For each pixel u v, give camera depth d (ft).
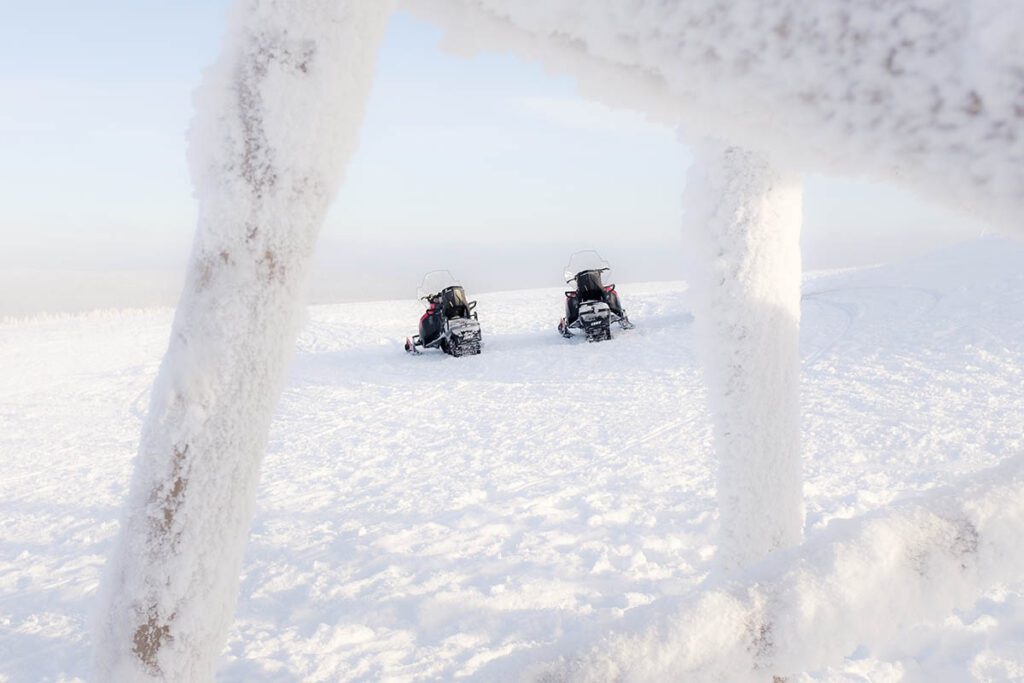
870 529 1.61
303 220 1.71
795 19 0.84
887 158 0.83
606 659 1.56
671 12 0.89
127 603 1.84
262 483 26.91
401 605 15.87
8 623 16.06
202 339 1.76
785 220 3.88
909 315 48.91
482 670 1.67
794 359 4.01
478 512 21.97
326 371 53.67
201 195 1.71
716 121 0.98
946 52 0.77
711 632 1.55
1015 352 36.50
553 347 56.85
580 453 28.58
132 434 38.78
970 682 11.03
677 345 52.31
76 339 83.35
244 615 15.76
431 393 44.16
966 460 23.07
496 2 1.03
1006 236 0.82
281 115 1.58
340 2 1.56
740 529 4.02
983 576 1.60
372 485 25.94
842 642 1.55
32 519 24.44
